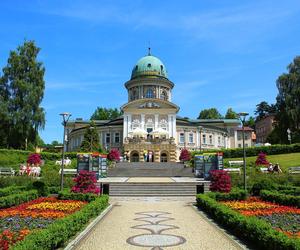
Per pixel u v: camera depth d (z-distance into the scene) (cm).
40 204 1788
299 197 1741
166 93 8094
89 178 2180
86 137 6075
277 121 7700
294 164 4466
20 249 776
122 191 2697
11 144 5769
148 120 7169
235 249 1034
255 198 2066
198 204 2006
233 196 2003
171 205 2077
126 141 6712
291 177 3027
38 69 6125
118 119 7906
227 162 4694
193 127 7650
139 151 6638
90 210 1479
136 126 7150
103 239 1160
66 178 3073
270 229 1011
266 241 976
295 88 7162
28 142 6003
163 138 6706
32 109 5822
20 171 3700
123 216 1655
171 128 7156
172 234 1243
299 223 1330
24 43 6169
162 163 5191
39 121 5822
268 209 1658
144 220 1540
